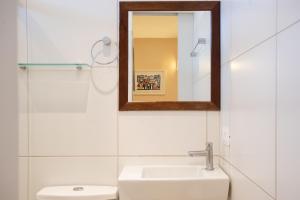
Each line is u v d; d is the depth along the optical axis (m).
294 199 0.61
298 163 0.59
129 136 1.38
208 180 1.11
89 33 1.39
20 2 1.39
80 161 1.38
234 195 1.09
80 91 1.38
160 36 1.39
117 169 1.38
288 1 0.64
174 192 1.11
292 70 0.62
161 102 1.38
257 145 0.84
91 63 1.38
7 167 1.38
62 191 1.27
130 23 1.38
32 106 1.38
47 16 1.39
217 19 1.37
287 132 0.64
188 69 1.38
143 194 1.11
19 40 1.39
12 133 1.38
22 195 1.38
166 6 1.38
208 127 1.38
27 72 1.38
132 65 1.38
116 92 1.38
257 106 0.84
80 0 1.39
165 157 1.38
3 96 1.39
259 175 0.82
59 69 1.38
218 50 1.37
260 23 0.81
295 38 0.60
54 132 1.38
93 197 1.23
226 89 1.25
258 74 0.83
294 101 0.61
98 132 1.38
